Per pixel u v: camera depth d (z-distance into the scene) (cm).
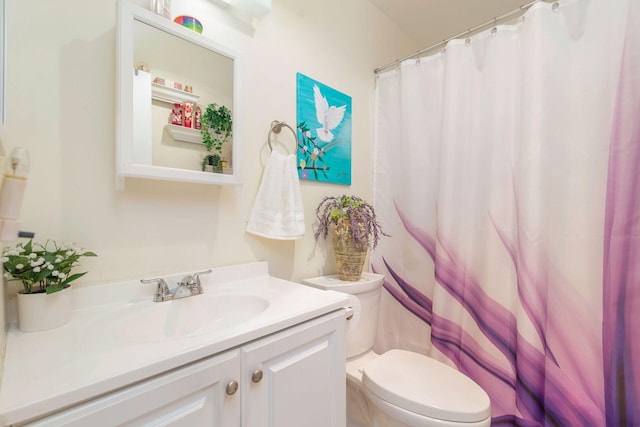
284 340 71
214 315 93
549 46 115
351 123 166
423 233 158
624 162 101
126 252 86
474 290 139
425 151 158
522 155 119
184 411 54
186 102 94
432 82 155
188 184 99
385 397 98
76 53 78
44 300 66
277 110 127
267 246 123
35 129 73
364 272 162
